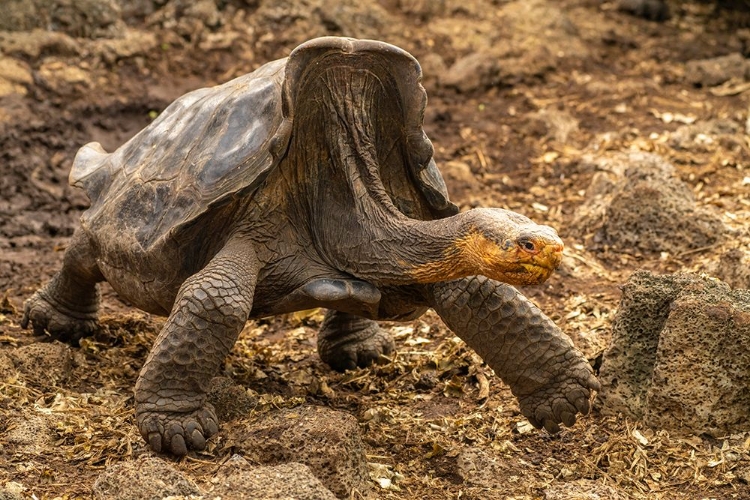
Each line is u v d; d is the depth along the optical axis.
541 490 12.06
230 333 12.04
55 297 15.77
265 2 28.31
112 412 13.38
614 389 13.68
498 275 10.99
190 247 12.73
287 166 12.33
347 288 12.07
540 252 10.62
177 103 14.36
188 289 12.02
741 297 13.37
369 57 11.95
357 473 11.72
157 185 13.15
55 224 21.22
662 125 24.61
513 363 12.50
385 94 12.23
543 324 12.42
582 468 12.60
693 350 12.89
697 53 29.23
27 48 25.67
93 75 25.73
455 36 28.62
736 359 12.80
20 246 20.25
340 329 15.42
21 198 22.03
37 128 23.70
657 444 12.93
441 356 15.66
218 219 12.54
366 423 13.51
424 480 12.27
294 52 11.60
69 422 13.00
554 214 21.08
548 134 24.31
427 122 25.09
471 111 25.81
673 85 27.33
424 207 12.91
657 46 29.48
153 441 12.02
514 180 22.73
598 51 28.89
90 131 24.28
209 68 26.83
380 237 12.09
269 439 11.80
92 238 13.97
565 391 12.40
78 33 26.72
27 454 12.28
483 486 12.13
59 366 14.35
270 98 12.64
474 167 23.20
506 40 28.58
